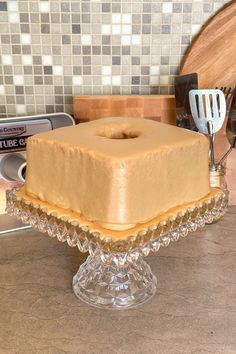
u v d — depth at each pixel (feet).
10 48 2.26
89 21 2.22
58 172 1.53
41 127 2.15
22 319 1.55
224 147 2.30
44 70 2.31
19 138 2.10
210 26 2.19
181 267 1.86
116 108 2.26
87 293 1.69
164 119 2.29
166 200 1.52
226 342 1.44
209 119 2.02
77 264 1.89
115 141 1.49
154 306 1.62
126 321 1.55
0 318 1.56
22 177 2.14
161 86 2.35
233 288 1.72
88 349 1.42
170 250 1.98
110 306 1.62
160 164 1.44
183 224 1.57
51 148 1.52
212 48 2.22
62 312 1.60
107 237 1.37
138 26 2.24
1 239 2.07
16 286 1.74
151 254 1.95
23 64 2.29
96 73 2.33
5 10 2.18
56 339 1.46
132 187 1.37
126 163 1.34
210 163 2.11
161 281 1.77
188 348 1.41
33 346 1.43
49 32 2.23
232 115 2.13
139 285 1.73
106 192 1.37
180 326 1.52
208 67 2.25
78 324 1.53
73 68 2.31
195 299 1.66
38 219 1.59
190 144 1.54
